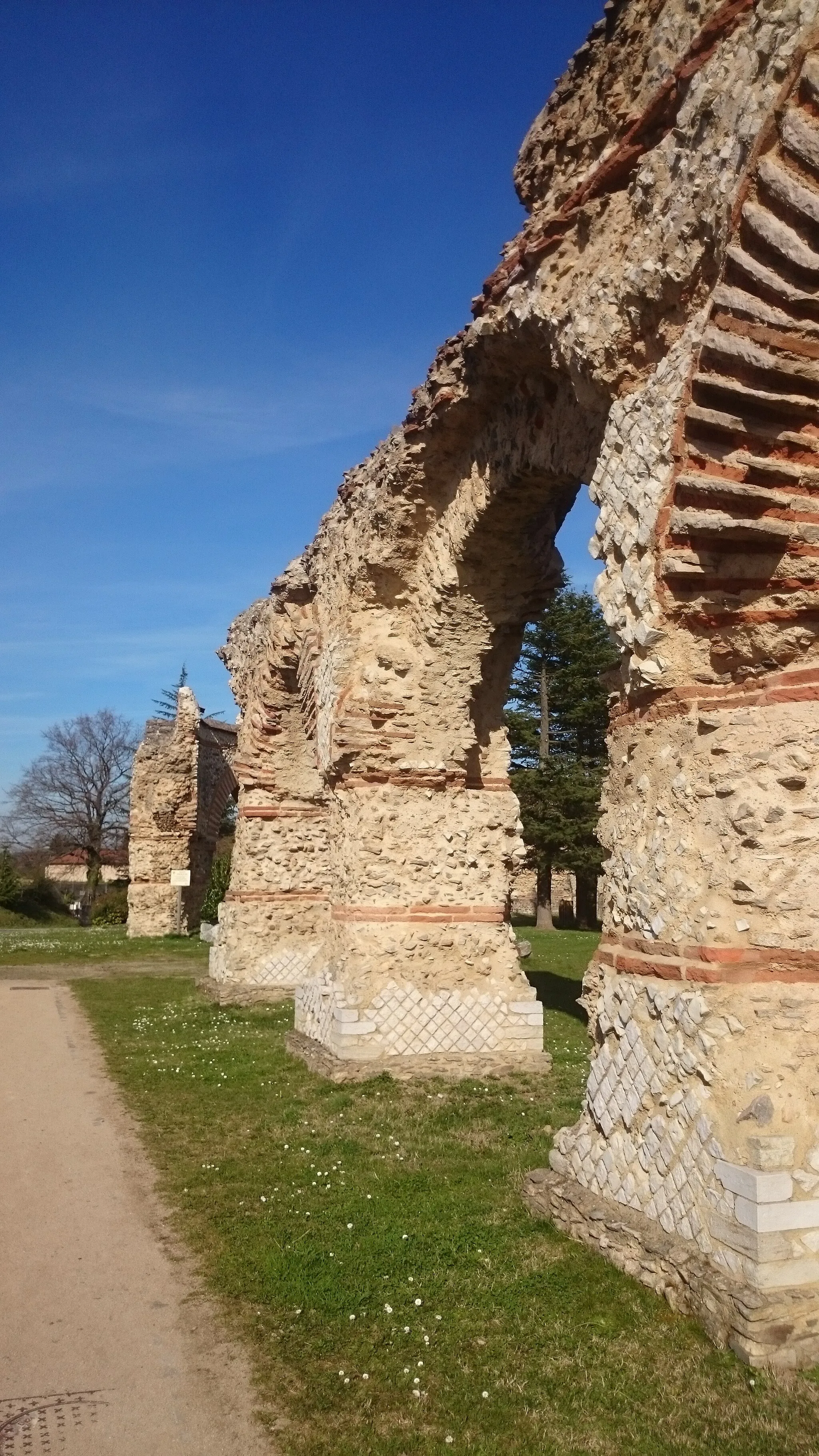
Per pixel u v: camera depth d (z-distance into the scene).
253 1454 3.56
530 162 6.59
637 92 5.65
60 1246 5.47
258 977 15.55
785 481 4.80
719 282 4.74
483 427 8.49
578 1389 3.94
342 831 10.45
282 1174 6.57
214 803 30.67
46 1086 9.30
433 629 9.94
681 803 5.05
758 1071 4.48
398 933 9.88
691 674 5.12
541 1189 5.86
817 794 4.75
